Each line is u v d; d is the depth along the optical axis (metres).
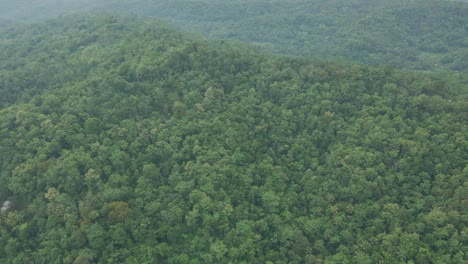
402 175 87.00
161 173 87.69
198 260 78.31
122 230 76.88
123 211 77.94
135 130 92.56
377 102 102.06
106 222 78.00
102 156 86.12
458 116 94.81
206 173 85.75
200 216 81.62
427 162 87.19
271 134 98.75
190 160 89.06
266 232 82.69
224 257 77.69
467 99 102.06
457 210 78.19
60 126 91.06
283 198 87.50
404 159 88.50
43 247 76.88
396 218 80.06
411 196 84.19
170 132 92.56
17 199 85.56
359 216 82.88
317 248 80.12
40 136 91.19
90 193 81.00
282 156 95.56
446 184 83.25
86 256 73.38
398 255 74.62
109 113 95.81
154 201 82.19
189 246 79.88
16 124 95.75
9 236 79.75
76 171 82.62
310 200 88.25
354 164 90.00
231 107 100.69
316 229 82.75
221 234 81.19
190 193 83.25
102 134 90.56
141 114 97.75
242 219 82.81
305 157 95.12
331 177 90.31
